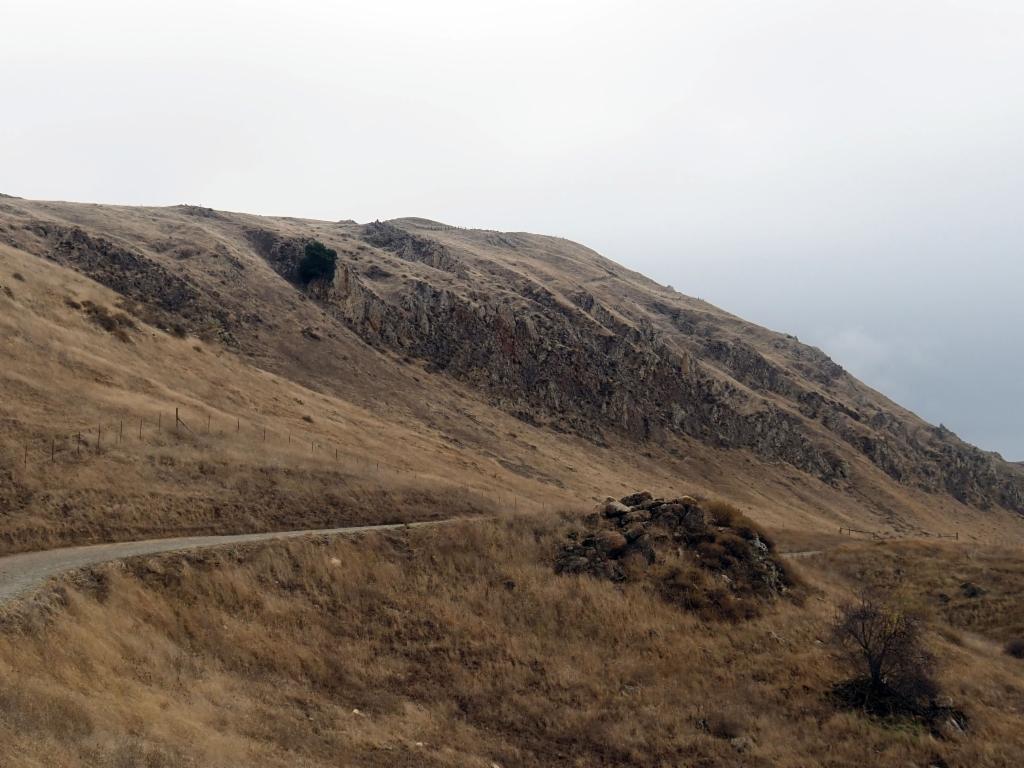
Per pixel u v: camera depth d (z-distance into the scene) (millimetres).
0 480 24984
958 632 30406
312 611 23016
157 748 12812
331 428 45812
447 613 24766
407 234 108625
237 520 28281
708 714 20500
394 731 17672
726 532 30781
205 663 18672
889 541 45594
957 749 19406
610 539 29641
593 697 21281
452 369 73312
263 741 15203
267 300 67688
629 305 122000
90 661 15742
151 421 33719
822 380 122125
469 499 37750
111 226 74750
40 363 35250
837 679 22531
